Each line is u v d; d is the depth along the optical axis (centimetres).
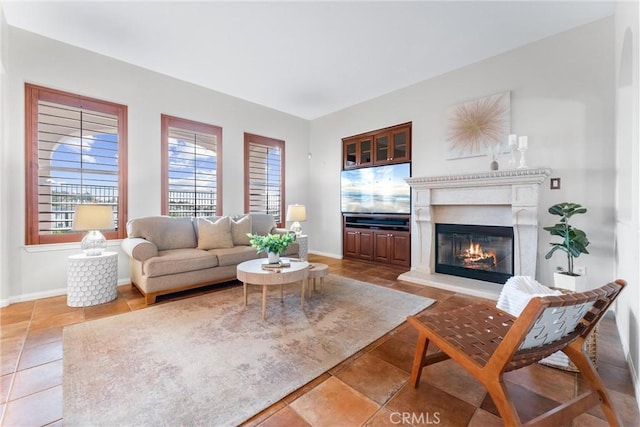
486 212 356
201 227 375
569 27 297
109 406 140
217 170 464
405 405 143
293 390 154
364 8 265
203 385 157
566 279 253
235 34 306
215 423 130
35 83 306
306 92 468
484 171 352
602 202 281
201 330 228
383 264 485
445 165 401
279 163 559
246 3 258
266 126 534
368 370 174
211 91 454
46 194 315
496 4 261
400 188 459
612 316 261
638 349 153
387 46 330
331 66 379
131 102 373
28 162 303
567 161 300
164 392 151
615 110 272
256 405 142
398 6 262
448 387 158
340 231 555
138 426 128
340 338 215
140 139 381
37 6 262
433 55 351
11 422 129
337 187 559
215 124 460
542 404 144
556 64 308
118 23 288
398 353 195
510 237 339
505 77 344
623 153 234
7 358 184
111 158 360
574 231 257
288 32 303
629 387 157
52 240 320
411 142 443
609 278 277
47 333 221
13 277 294
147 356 187
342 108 544
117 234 364
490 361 115
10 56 291
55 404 142
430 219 392
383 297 312
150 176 391
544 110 315
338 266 475
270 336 217
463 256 383
